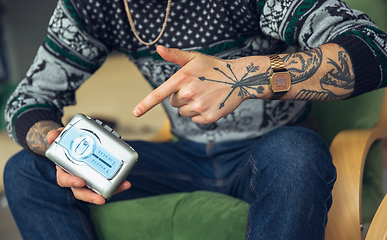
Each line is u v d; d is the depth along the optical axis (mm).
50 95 992
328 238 839
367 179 1186
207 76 662
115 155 722
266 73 688
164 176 1062
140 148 1090
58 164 726
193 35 945
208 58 665
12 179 890
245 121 1003
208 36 936
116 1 961
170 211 859
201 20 935
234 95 680
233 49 950
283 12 813
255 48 963
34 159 900
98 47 1029
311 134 713
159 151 1099
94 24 992
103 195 711
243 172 925
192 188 1078
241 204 816
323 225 658
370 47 713
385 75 719
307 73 692
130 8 960
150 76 1046
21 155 933
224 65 676
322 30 760
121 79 5328
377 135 946
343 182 855
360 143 887
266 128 1018
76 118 753
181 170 1081
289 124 1020
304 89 700
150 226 858
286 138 699
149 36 982
